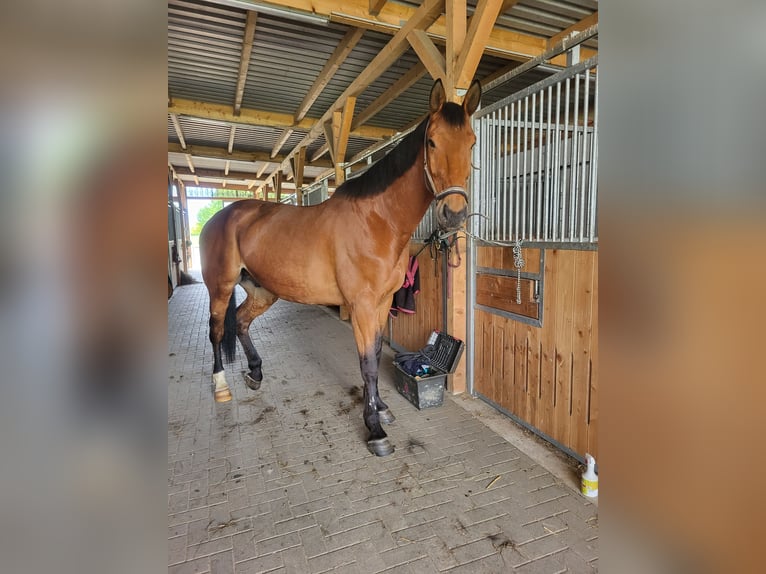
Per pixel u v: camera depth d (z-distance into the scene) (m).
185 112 4.72
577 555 1.26
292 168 7.66
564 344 1.78
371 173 1.91
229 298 2.50
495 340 2.24
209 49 3.42
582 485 1.55
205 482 1.66
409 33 2.53
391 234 1.86
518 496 1.54
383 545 1.31
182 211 10.53
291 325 4.45
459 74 2.09
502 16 2.88
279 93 4.46
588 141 1.62
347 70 3.92
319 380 2.79
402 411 2.28
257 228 2.22
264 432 2.07
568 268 1.73
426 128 1.64
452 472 1.70
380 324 2.13
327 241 1.94
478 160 2.31
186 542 1.33
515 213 2.11
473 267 2.38
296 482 1.65
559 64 3.23
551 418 1.88
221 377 2.46
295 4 2.54
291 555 1.27
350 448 1.91
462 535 1.34
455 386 2.50
